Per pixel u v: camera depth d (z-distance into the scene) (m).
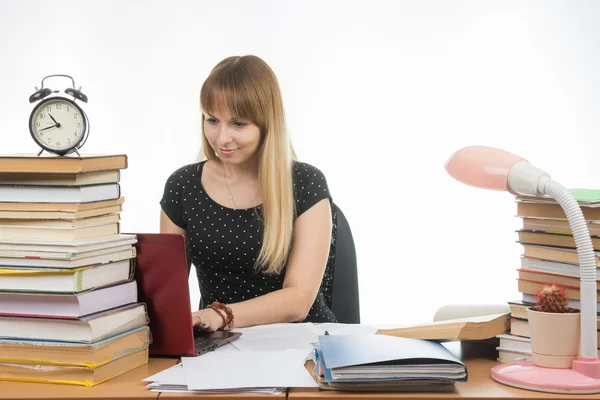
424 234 3.79
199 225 2.25
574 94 3.66
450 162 1.43
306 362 1.44
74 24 3.77
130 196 3.79
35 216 1.38
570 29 3.65
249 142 2.06
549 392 1.25
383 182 3.78
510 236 3.75
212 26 3.73
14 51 3.79
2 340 1.37
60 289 1.35
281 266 2.21
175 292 1.50
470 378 1.35
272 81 2.08
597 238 1.40
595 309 1.28
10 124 3.81
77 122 1.47
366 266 3.82
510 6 3.67
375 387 1.26
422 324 1.61
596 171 3.66
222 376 1.33
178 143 3.77
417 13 3.71
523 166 1.35
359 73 3.74
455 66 3.71
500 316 1.50
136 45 3.76
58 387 1.32
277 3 3.72
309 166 2.29
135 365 1.45
